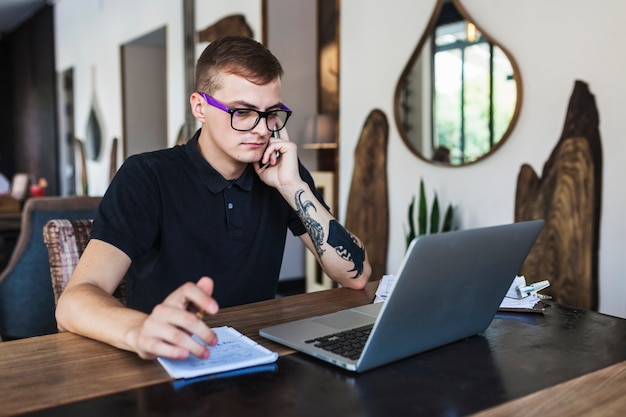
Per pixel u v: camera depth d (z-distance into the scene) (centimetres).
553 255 251
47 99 865
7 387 78
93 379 81
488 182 277
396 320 81
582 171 239
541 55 252
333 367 86
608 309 234
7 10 869
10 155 1047
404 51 316
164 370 84
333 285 395
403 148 319
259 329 106
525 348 96
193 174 139
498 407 73
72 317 97
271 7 422
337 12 361
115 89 663
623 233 227
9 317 252
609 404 75
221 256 142
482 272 91
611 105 228
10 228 374
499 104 268
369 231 341
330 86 432
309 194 144
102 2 680
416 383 80
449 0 288
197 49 500
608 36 228
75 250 148
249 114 127
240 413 70
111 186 130
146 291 138
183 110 525
